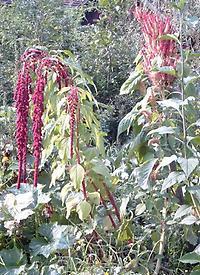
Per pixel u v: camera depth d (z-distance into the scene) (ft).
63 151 9.21
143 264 9.41
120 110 16.31
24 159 8.82
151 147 9.82
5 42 19.36
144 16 9.86
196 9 17.37
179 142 9.63
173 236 10.02
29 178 11.85
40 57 9.03
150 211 9.88
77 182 9.10
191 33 15.39
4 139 12.86
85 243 9.96
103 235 9.98
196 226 10.09
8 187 11.62
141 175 9.10
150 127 9.55
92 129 9.30
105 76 18.24
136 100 16.84
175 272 9.63
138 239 9.99
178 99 9.09
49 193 11.05
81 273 8.87
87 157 9.44
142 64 10.30
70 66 9.12
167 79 9.53
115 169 11.08
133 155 10.35
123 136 15.21
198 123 8.95
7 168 12.38
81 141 9.55
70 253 9.47
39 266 9.91
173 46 9.61
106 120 15.88
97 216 10.00
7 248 10.60
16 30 19.54
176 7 9.06
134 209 10.64
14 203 10.59
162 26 9.58
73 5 23.63
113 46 18.52
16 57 16.63
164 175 9.65
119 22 19.63
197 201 9.02
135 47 18.67
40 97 8.63
